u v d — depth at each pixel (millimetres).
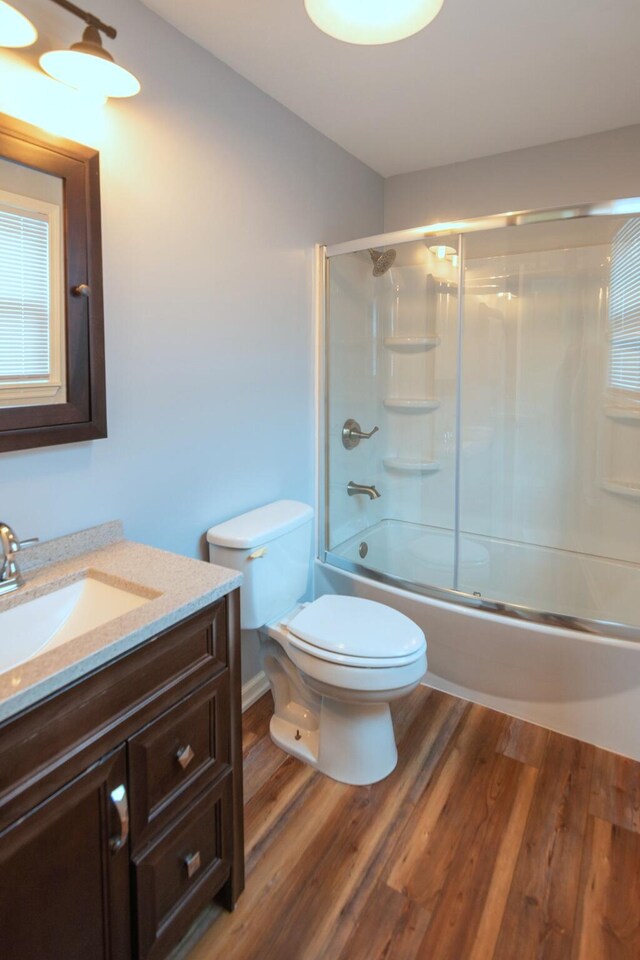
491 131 2277
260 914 1335
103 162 1401
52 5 1242
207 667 1183
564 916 1331
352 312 2541
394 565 2627
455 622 2141
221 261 1811
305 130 2178
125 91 1293
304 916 1330
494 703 2152
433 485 2818
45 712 845
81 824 921
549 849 1516
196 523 1817
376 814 1635
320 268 2330
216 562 1816
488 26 1569
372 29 1223
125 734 990
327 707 1777
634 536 2395
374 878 1428
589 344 2420
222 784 1250
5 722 790
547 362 2520
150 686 1041
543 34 1611
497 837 1556
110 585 1261
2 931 814
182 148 1624
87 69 1201
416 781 1770
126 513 1567
